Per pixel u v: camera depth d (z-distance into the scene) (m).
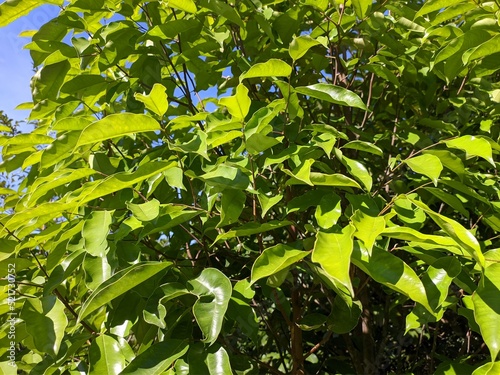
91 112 2.51
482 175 2.13
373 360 2.57
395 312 2.88
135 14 2.42
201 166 1.93
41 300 1.75
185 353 1.60
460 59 2.17
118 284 1.47
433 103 2.84
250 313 1.71
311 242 1.69
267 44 2.56
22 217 1.75
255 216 1.93
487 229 2.72
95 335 1.81
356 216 1.54
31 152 2.43
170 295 1.52
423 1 3.16
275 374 2.45
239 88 1.58
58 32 2.19
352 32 2.98
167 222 1.71
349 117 2.73
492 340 1.30
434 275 1.58
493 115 2.45
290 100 1.93
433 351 2.47
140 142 2.63
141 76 2.31
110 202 2.07
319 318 2.02
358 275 2.41
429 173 1.68
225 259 2.61
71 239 1.87
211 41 2.23
